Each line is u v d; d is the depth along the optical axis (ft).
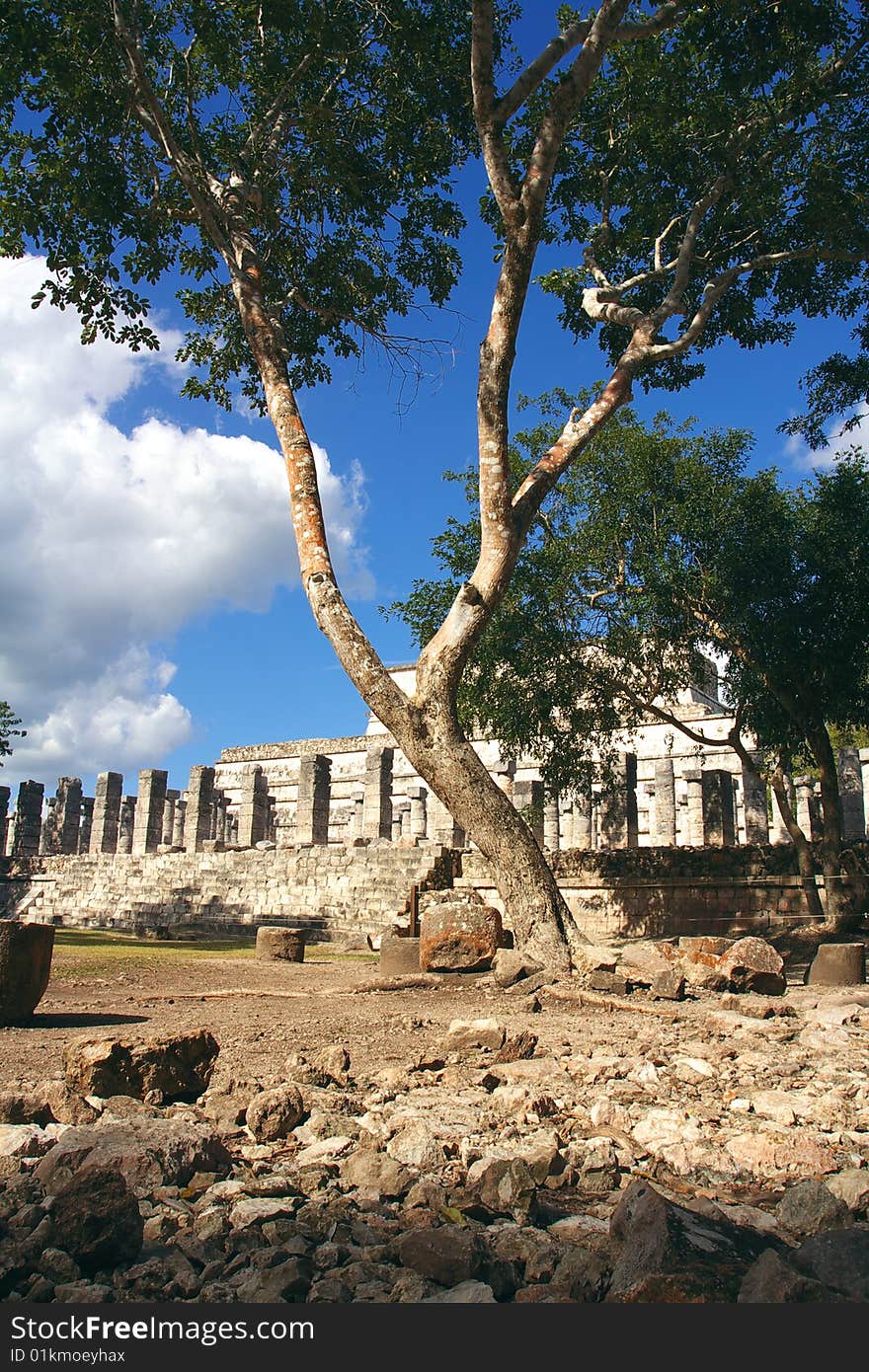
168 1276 11.39
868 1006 35.47
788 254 54.03
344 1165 15.80
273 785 163.02
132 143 56.80
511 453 71.61
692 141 54.24
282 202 61.41
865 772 94.22
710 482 67.67
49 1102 18.70
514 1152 16.79
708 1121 19.79
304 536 47.57
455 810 44.06
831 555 65.16
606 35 43.06
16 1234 12.49
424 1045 28.19
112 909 120.06
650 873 80.53
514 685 70.74
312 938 98.89
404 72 54.75
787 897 73.72
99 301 55.88
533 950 42.22
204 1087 21.63
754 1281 10.07
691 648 71.41
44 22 46.16
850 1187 14.79
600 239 57.11
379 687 44.37
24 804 145.89
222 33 49.24
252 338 52.47
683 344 49.70
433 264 62.85
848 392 63.98
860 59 51.03
